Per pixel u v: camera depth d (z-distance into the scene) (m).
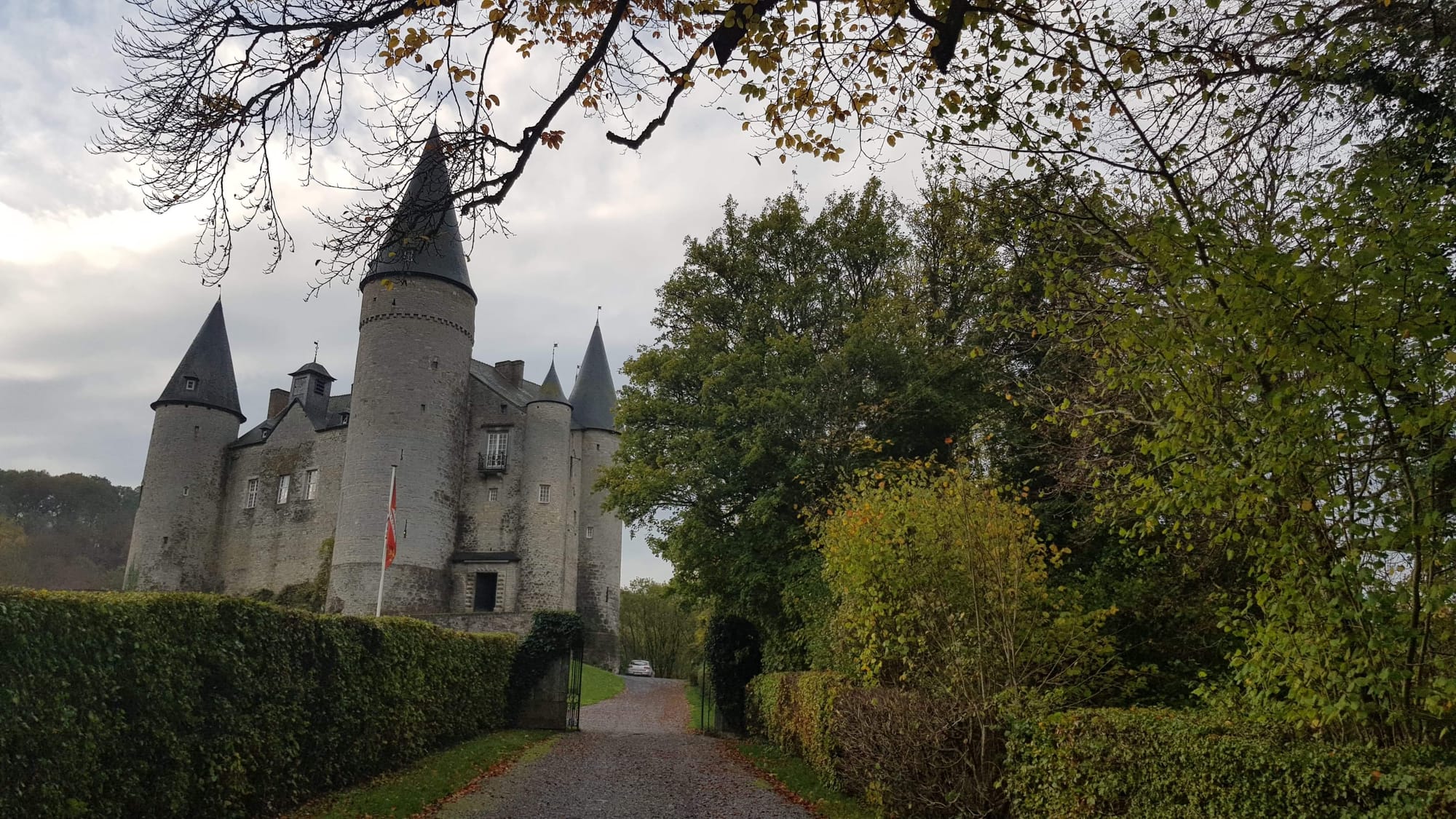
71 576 64.06
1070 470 10.43
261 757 8.11
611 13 5.93
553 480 48.06
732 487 18.50
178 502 53.62
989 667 7.71
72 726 5.80
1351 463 4.52
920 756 7.53
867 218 20.67
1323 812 3.92
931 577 8.39
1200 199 5.37
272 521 53.00
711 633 20.80
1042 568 8.41
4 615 5.33
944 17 5.77
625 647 60.03
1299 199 4.91
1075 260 6.74
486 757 13.51
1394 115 6.28
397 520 42.59
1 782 5.23
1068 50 5.89
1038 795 6.29
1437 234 4.12
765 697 17.08
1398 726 4.48
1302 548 4.68
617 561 53.12
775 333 20.12
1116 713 5.74
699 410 19.88
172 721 6.88
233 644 7.76
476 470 48.25
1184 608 8.88
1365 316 4.13
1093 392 7.66
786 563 17.53
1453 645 4.58
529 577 46.41
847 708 9.27
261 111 5.56
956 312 17.91
